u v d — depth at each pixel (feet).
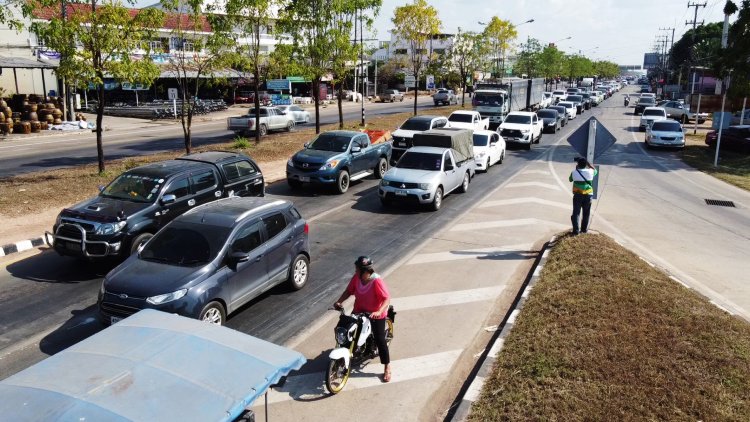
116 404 11.44
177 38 82.84
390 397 21.16
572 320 25.57
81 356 13.41
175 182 36.60
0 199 48.65
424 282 33.17
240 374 13.07
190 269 25.30
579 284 30.07
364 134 63.31
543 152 93.97
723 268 37.65
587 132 38.93
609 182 68.74
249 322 27.48
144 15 55.11
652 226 48.32
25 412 11.16
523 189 61.62
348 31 91.30
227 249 26.53
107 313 24.56
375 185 63.00
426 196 49.83
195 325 15.28
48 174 60.13
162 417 11.28
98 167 62.03
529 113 103.04
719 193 64.28
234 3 71.41
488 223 47.03
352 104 207.31
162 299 23.66
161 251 26.73
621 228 47.21
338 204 53.31
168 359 13.33
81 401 11.44
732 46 92.79
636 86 594.65
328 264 36.35
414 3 127.03
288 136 98.58
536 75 277.23
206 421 11.42
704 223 50.19
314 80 93.35
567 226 46.65
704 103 124.26
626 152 96.84
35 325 26.73
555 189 62.08
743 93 93.45
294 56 90.07
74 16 51.62
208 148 82.23
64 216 33.60
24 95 110.11
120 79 56.24
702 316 26.48
